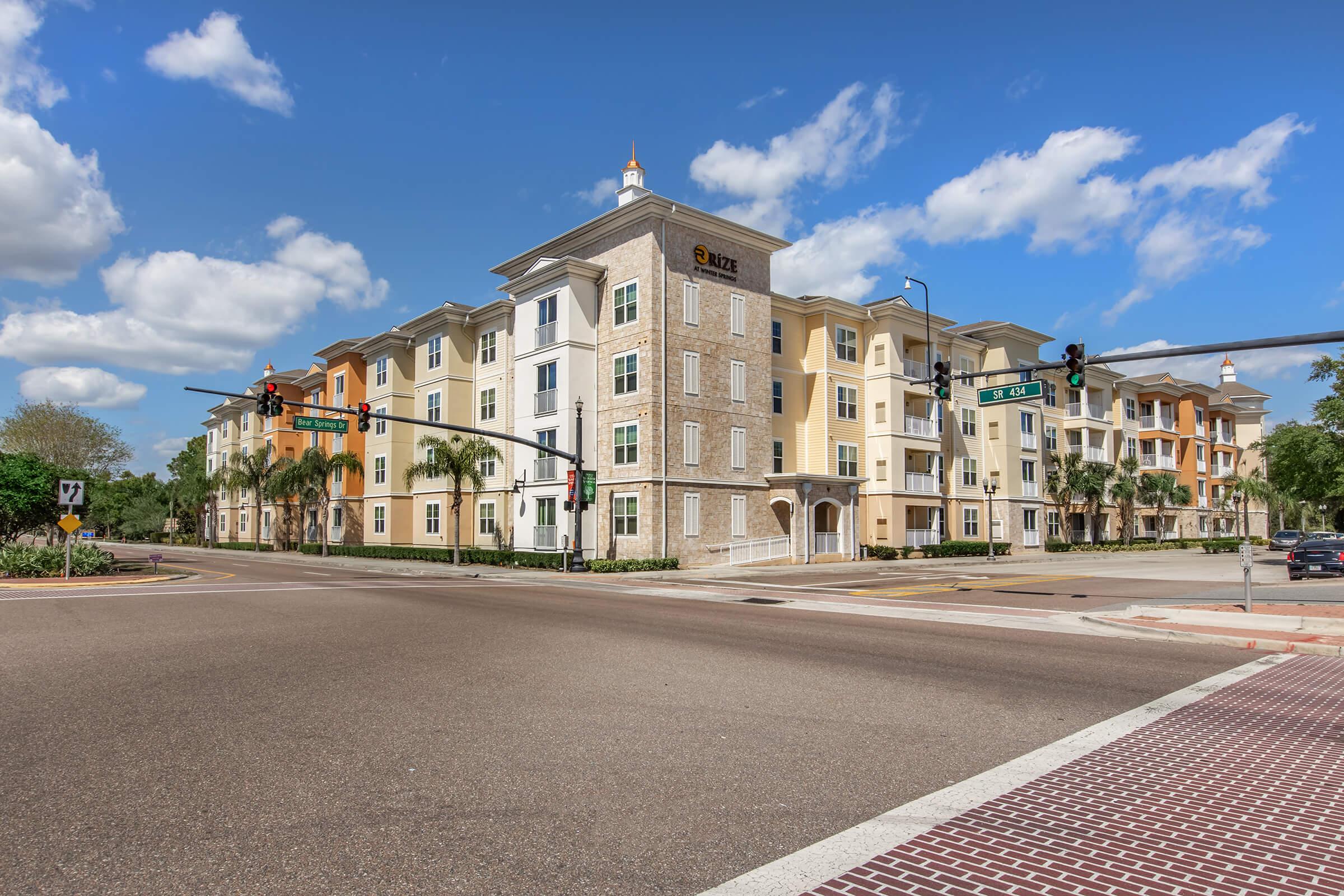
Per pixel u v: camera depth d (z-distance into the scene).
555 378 34.75
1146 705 8.17
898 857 4.43
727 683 9.13
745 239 36.12
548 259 37.69
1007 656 11.26
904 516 40.84
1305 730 7.21
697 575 29.41
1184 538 66.31
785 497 35.69
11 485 29.47
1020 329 48.97
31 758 6.20
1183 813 5.13
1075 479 51.94
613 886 4.05
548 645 11.97
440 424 26.84
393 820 4.94
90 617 15.47
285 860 4.34
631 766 6.04
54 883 4.05
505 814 5.04
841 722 7.42
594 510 34.41
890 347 41.28
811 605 18.97
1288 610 16.14
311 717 7.49
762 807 5.20
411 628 13.91
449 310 41.53
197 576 28.44
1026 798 5.40
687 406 33.41
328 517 51.44
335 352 52.06
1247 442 78.88
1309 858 4.43
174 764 6.05
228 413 69.69
